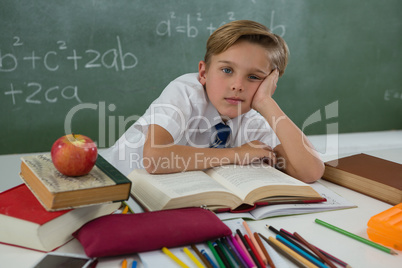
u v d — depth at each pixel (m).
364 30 2.99
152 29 2.46
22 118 2.30
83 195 0.63
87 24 2.32
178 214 0.68
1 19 2.16
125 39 2.41
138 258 0.61
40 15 2.22
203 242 0.65
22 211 0.62
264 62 0.96
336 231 0.72
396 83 3.18
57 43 2.28
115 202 0.67
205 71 1.03
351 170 0.95
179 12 2.49
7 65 2.21
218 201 0.75
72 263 0.58
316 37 2.88
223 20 2.61
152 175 0.84
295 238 0.67
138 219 0.65
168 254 0.60
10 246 0.63
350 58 3.01
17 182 1.77
